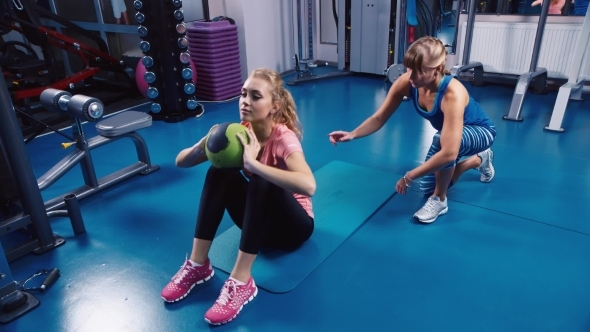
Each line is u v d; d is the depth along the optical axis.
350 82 4.35
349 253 1.74
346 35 4.64
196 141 3.00
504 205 2.05
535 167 2.40
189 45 3.78
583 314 1.40
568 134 2.82
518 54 3.71
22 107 3.22
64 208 2.16
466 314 1.42
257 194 1.36
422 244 1.79
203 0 4.18
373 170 2.41
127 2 4.22
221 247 1.79
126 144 2.99
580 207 2.01
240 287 1.45
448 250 1.74
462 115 1.67
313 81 4.41
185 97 3.42
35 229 1.80
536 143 2.71
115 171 2.57
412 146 2.75
